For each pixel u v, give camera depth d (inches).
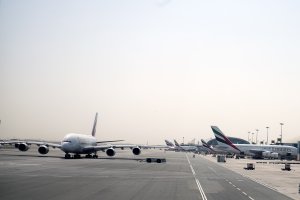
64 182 2028.8
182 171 3189.0
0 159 3900.1
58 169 2847.0
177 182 2231.8
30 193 1572.3
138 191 1738.4
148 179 2352.4
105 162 4023.1
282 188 2108.8
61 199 1432.1
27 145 4640.8
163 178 2459.4
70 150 4411.9
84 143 4645.7
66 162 3745.1
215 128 7460.6
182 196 1610.5
